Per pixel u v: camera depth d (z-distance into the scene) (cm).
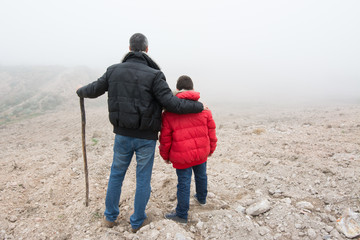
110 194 273
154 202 339
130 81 247
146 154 260
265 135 688
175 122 268
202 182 306
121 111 248
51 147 669
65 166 493
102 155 561
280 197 341
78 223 296
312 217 280
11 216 308
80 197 351
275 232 262
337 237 246
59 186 395
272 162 456
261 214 294
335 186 345
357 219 261
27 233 279
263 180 386
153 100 256
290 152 511
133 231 272
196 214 299
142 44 267
